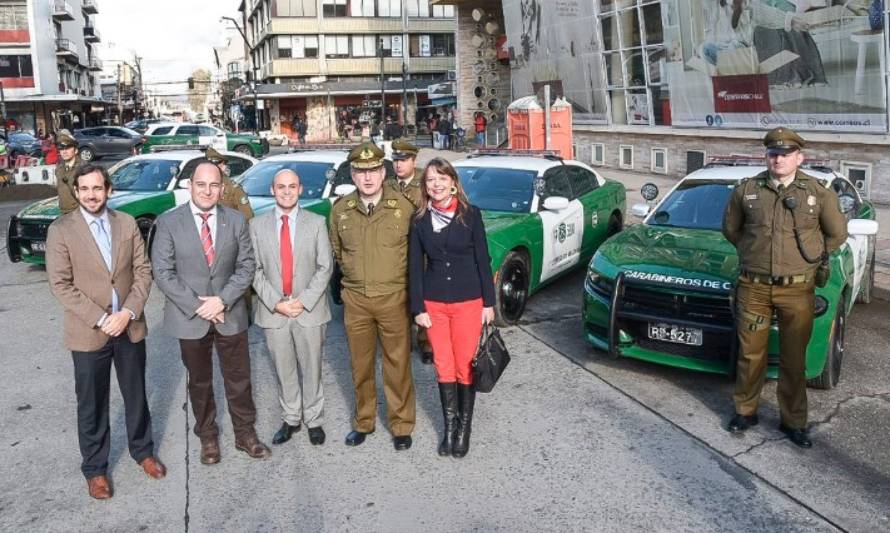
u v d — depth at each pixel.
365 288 4.39
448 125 31.19
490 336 4.38
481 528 3.69
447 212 4.29
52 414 5.25
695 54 15.81
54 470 4.42
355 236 4.38
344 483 4.18
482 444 4.61
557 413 5.04
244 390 4.47
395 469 4.33
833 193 4.32
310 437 4.69
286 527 3.74
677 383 5.54
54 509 3.97
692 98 16.28
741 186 4.55
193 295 4.14
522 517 3.78
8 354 6.60
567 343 6.50
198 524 3.79
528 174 7.95
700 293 5.14
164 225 4.14
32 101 51.69
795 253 4.30
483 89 30.66
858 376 5.54
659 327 5.30
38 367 6.24
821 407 5.02
